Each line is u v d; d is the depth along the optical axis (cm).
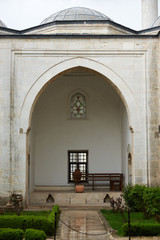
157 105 1486
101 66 1498
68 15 1941
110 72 1496
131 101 1490
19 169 1445
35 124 1953
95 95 2002
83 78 1988
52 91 1995
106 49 1498
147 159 1468
